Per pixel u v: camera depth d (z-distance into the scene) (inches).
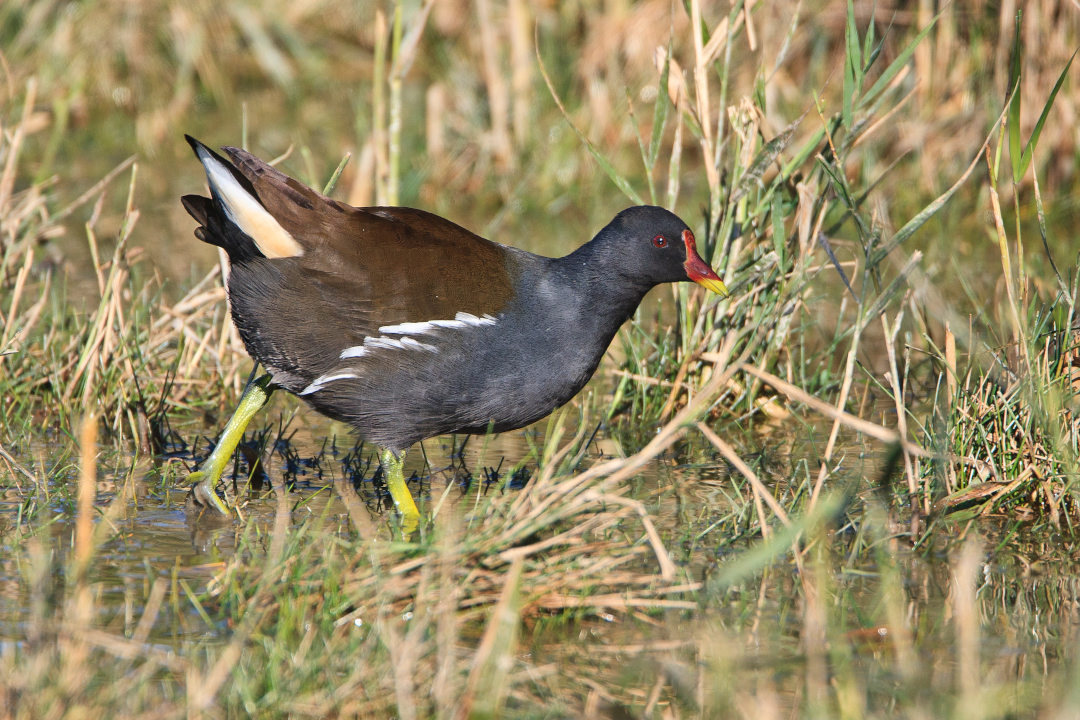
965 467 332.2
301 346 328.5
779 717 218.5
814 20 705.6
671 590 261.1
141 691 211.0
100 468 353.7
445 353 326.3
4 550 284.8
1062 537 310.7
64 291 459.2
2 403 393.1
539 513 273.0
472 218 691.4
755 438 396.5
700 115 413.7
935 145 668.7
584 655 245.6
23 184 691.4
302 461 369.7
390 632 222.8
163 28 866.8
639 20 766.5
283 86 909.8
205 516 316.2
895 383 325.7
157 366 434.6
